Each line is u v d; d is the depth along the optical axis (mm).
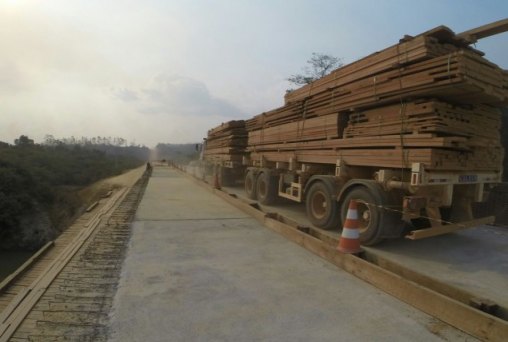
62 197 44562
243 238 7059
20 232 34469
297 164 9398
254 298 4195
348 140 7184
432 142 5453
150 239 6902
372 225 6391
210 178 21328
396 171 6273
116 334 3344
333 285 4621
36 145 74812
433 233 5992
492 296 4633
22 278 5203
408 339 3342
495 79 5645
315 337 3352
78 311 3801
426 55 5539
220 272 5074
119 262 5469
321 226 7789
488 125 6562
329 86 7891
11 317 3623
